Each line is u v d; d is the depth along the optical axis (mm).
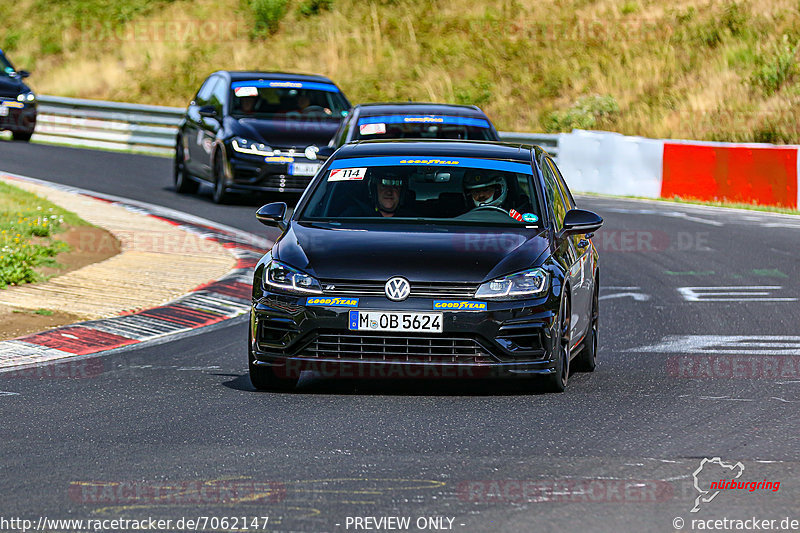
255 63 133500
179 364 32469
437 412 26109
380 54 132250
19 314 38469
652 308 43156
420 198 30688
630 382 30188
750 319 40656
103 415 25812
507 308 27047
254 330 28109
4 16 155500
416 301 26969
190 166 72500
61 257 48781
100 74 135750
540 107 119625
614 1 135125
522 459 21766
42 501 18922
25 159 87375
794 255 56812
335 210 30578
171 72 133500
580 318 30781
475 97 122500
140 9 148500
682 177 82938
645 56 123688
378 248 28016
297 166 66062
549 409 26500
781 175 77750
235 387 29234
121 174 82500
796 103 108750
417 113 60438
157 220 61406
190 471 20812
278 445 22844
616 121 113000
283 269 27938
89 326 37375
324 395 28188
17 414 25922
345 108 70625
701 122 109438
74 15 150375
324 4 142500
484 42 131375
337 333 27250
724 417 25703
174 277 46031
